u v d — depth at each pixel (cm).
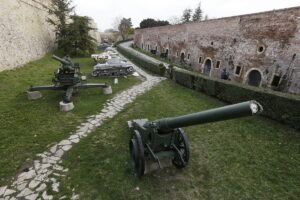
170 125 336
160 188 361
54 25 2352
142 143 393
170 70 1391
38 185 357
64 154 454
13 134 534
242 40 1538
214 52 1891
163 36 3111
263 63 1376
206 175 399
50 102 795
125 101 862
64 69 806
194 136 562
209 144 520
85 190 348
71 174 388
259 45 1396
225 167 425
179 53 2622
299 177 395
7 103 762
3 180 367
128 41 6212
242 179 388
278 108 644
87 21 2409
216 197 344
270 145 515
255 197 346
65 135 543
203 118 264
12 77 1117
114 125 617
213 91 953
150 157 389
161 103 857
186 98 950
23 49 1504
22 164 414
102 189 352
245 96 771
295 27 1152
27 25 1683
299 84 1160
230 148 501
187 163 409
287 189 364
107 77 1359
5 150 460
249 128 614
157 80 1338
